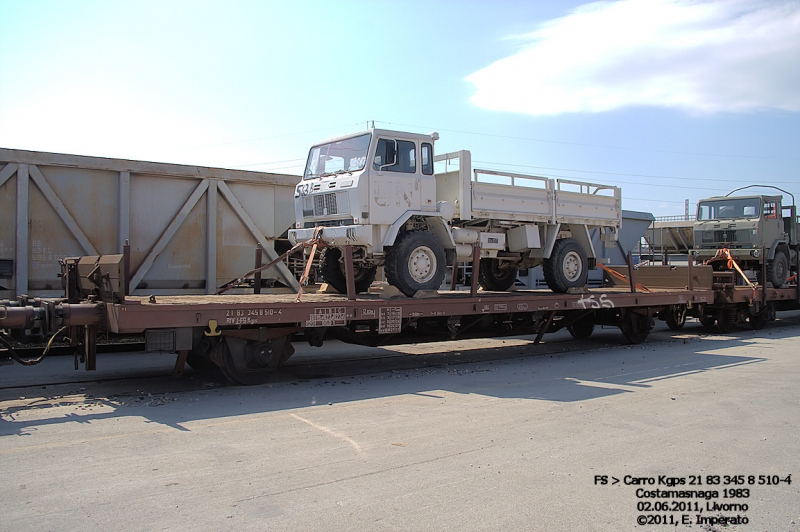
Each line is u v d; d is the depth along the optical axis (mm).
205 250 13188
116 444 5496
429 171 9969
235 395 7699
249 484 4527
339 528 3795
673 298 13875
